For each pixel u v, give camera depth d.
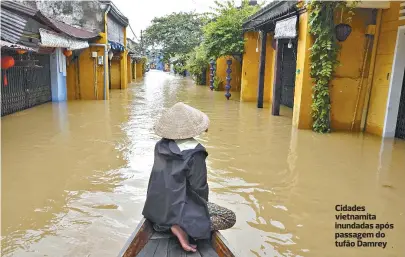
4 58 8.54
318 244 4.07
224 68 23.70
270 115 12.88
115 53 23.92
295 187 5.75
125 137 9.02
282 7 10.99
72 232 4.23
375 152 7.94
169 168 2.86
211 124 10.98
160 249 2.91
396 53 8.94
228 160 7.14
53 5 17.02
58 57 15.73
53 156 7.25
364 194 5.53
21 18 8.45
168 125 2.95
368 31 9.58
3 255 3.76
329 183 5.97
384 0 8.48
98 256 3.76
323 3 9.03
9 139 8.62
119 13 21.98
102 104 15.65
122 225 4.42
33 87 14.07
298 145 8.45
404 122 9.15
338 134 9.71
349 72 9.95
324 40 9.32
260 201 5.18
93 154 7.42
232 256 2.54
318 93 9.77
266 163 6.99
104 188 5.57
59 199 5.14
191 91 23.25
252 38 16.41
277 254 3.85
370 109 9.98
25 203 5.00
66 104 15.33
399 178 6.29
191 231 2.83
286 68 15.39
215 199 5.21
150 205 2.96
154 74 58.97
